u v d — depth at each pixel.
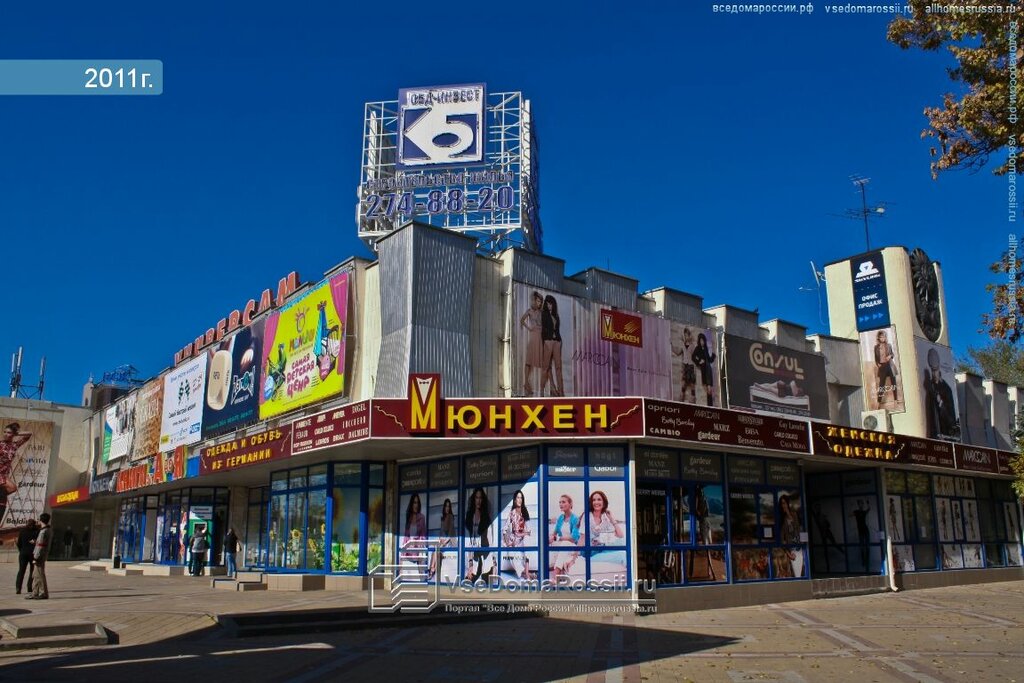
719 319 29.89
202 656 12.78
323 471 24.38
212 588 24.34
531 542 19.62
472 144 35.25
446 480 22.38
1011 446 37.59
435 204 33.75
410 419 19.59
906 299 33.47
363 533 23.30
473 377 23.11
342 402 24.36
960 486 30.94
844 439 24.61
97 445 50.09
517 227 32.81
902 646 14.26
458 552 21.52
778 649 13.86
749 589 21.44
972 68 14.19
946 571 28.83
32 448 50.72
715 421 20.80
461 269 23.62
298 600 19.36
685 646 14.19
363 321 24.80
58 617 16.09
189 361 36.81
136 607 17.91
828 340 33.03
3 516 48.91
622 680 11.04
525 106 36.41
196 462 29.81
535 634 15.57
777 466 23.44
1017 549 32.91
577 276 26.91
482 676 11.33
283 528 25.92
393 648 13.81
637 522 19.56
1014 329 14.19
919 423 32.06
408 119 36.00
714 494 21.55
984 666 12.22
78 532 56.19
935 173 14.77
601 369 25.27
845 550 28.00
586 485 19.56
